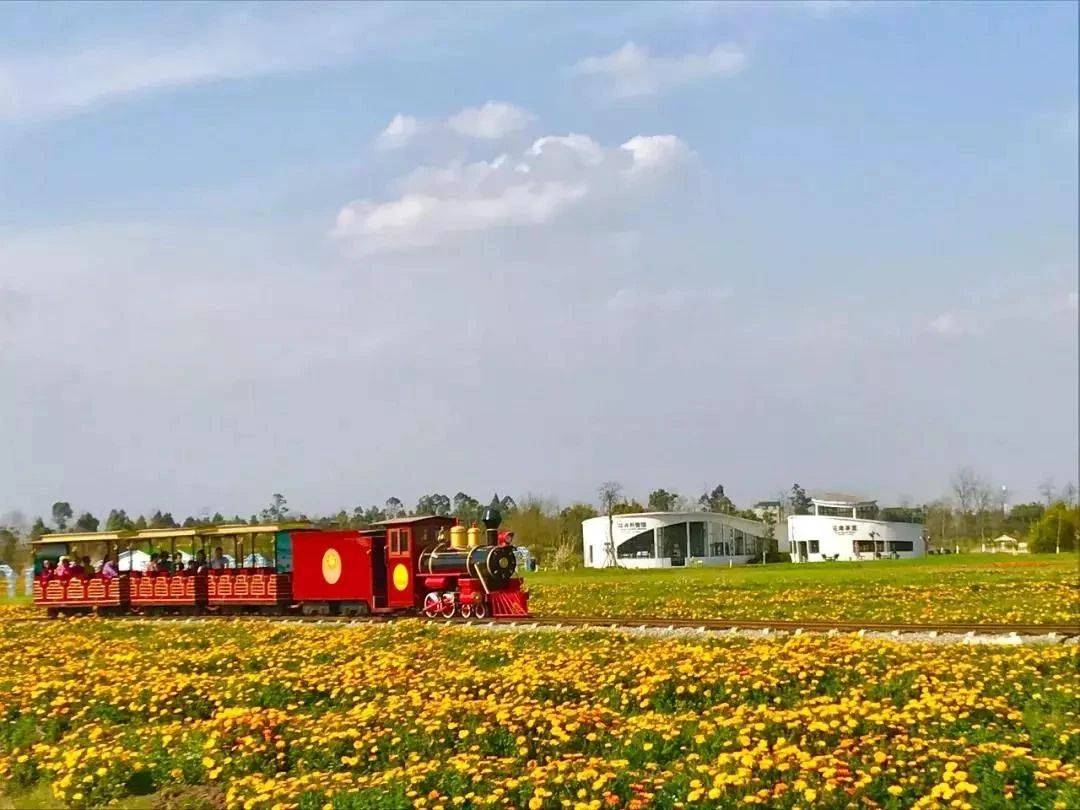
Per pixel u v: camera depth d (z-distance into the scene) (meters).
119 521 100.12
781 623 31.20
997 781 14.33
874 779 14.55
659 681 20.33
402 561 39.41
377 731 17.94
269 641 31.53
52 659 29.17
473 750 16.78
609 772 15.03
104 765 16.75
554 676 21.20
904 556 123.62
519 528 116.50
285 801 14.98
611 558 115.12
